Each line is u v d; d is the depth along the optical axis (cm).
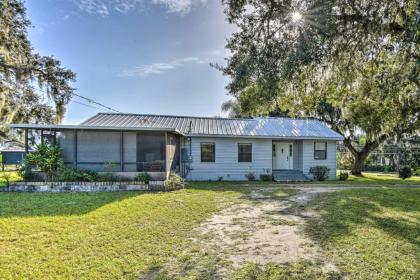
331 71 655
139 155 1330
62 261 430
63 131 1286
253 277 383
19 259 436
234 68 558
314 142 1745
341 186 1322
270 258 443
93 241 515
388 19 561
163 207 790
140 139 1336
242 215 714
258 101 561
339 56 620
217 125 1767
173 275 389
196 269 407
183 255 456
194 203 854
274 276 384
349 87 820
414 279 370
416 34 474
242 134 1623
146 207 786
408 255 444
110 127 1186
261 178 1653
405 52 627
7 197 941
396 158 2805
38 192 1064
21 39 1446
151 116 1808
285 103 761
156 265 420
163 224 626
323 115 2167
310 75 630
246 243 510
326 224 619
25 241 511
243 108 590
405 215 688
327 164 1758
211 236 550
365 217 671
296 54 506
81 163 1266
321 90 787
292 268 407
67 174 1153
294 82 610
